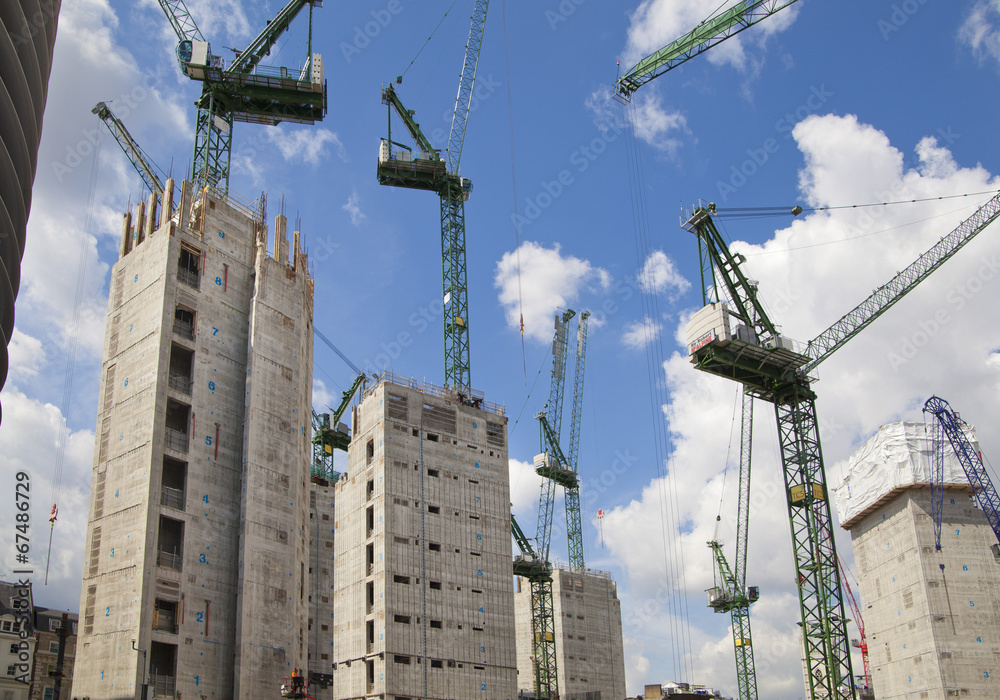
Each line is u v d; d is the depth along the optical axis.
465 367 145.75
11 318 38.44
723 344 103.25
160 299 87.25
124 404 85.75
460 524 129.62
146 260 91.31
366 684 117.88
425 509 127.19
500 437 140.50
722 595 198.88
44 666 113.88
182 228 92.38
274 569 85.94
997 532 132.62
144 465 80.88
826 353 120.44
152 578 77.25
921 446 138.12
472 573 127.69
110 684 74.62
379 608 119.06
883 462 142.25
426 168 151.38
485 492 134.38
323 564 151.62
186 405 86.94
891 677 139.50
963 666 126.44
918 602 132.88
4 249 36.16
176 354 90.31
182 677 76.62
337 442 169.12
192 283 92.25
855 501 151.75
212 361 89.88
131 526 79.38
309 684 129.50
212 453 86.31
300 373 96.50
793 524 105.50
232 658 81.31
